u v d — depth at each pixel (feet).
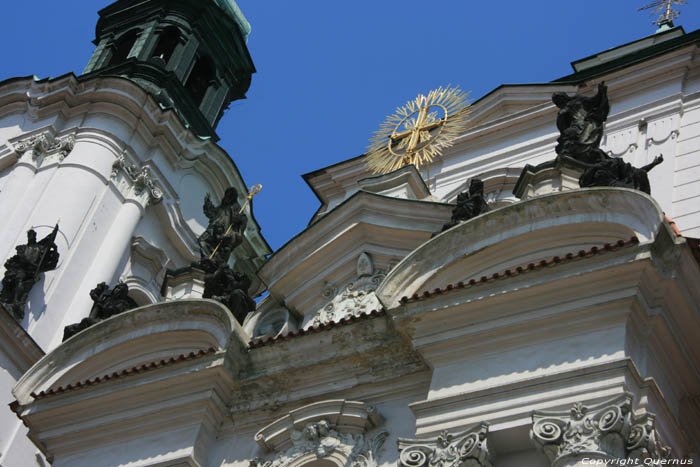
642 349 59.47
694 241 60.44
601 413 55.72
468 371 62.85
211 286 80.84
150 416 72.69
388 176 85.97
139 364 78.59
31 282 120.26
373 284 77.97
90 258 130.52
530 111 102.06
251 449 70.03
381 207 79.71
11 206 131.95
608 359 58.08
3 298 118.11
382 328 68.85
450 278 68.44
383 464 64.03
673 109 95.09
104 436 73.56
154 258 137.69
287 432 68.03
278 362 71.72
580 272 60.90
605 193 64.13
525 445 58.23
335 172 107.55
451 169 102.47
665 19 112.78
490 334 63.21
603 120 77.41
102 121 141.08
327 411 67.15
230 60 167.53
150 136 144.56
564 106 79.00
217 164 149.69
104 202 134.82
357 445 65.41
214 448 71.46
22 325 118.52
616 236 63.77
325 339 70.44
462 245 68.59
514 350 62.23
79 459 73.46
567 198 65.57
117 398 73.97
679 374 61.05
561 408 57.47
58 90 142.61
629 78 99.40
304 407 67.97
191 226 145.79
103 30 165.99
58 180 134.31
